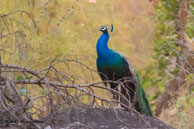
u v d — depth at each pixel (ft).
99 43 52.49
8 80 38.81
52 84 41.37
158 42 67.46
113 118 44.88
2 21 46.03
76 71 59.36
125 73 52.42
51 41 66.69
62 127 40.47
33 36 60.39
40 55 54.29
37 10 71.26
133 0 102.17
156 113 60.90
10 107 39.60
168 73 62.54
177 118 54.19
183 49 62.69
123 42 84.23
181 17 65.21
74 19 73.46
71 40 70.44
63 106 42.60
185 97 54.65
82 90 41.57
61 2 76.02
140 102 51.78
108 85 58.08
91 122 42.78
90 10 77.97
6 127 39.60
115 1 91.50
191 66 59.26
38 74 41.42
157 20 68.85
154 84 66.80
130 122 44.42
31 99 38.19
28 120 38.70
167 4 67.00
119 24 83.66
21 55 41.52
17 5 52.49
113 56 52.08
